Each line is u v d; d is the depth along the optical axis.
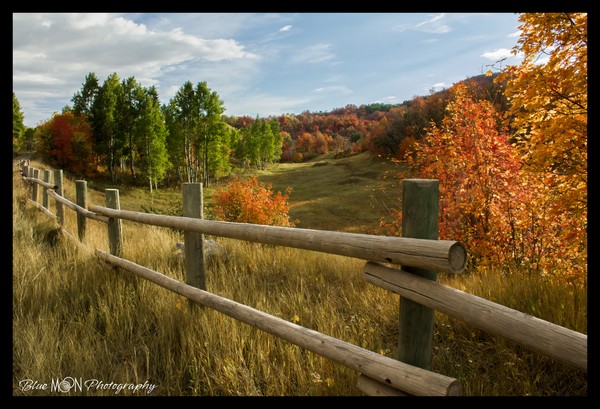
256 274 4.93
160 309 3.43
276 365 2.70
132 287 3.88
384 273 1.85
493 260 6.93
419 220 1.74
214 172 52.81
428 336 1.78
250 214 13.22
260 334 2.93
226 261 5.53
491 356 2.73
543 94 5.40
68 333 3.00
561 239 6.33
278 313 3.51
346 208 36.97
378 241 1.80
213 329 3.00
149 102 46.91
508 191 6.99
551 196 5.86
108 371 2.68
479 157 7.34
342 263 5.67
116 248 4.66
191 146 55.06
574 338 1.25
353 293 4.16
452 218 7.99
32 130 73.12
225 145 56.53
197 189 3.37
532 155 5.70
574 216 5.71
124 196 42.66
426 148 8.57
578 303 3.06
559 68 5.32
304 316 3.47
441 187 8.02
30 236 5.62
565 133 5.25
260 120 81.38
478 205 7.27
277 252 5.96
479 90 8.01
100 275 4.23
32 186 10.59
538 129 5.66
